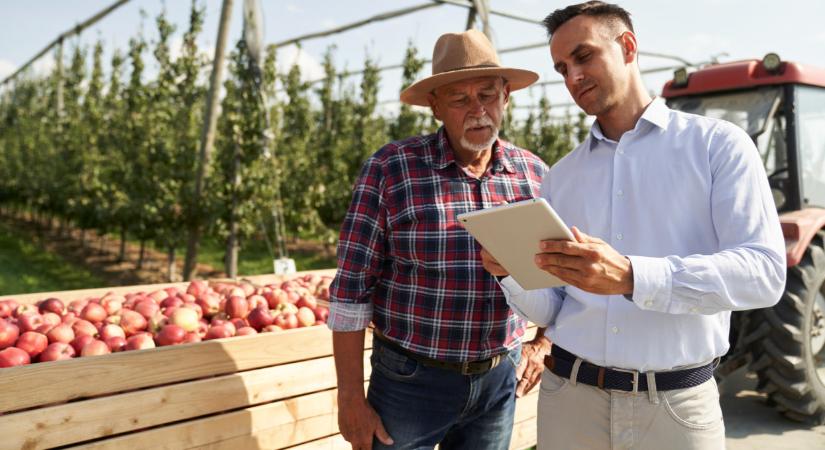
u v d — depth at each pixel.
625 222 1.77
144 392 2.21
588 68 1.73
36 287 9.14
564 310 1.90
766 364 4.27
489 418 2.33
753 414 4.59
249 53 7.24
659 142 1.75
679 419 1.69
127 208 9.93
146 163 9.81
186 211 8.48
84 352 2.62
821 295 4.56
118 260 12.09
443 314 2.13
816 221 4.38
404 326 2.16
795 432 4.25
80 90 14.54
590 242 1.44
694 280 1.46
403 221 2.13
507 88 2.32
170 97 10.82
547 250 1.46
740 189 1.59
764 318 4.26
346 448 2.78
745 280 1.47
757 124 4.63
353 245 2.13
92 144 12.62
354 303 2.13
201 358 2.35
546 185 2.05
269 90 9.98
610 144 1.85
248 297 3.68
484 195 2.21
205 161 7.53
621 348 1.72
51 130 15.96
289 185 11.55
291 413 2.59
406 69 11.51
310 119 13.97
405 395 2.17
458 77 2.07
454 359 2.14
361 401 2.14
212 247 14.29
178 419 2.28
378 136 12.96
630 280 1.46
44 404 2.02
